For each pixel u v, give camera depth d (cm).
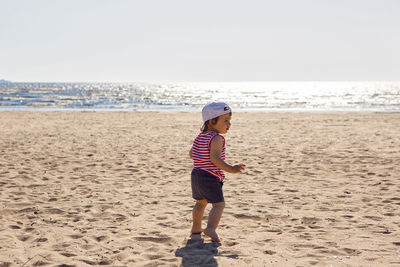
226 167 302
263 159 782
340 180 595
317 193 517
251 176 627
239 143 1034
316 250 312
